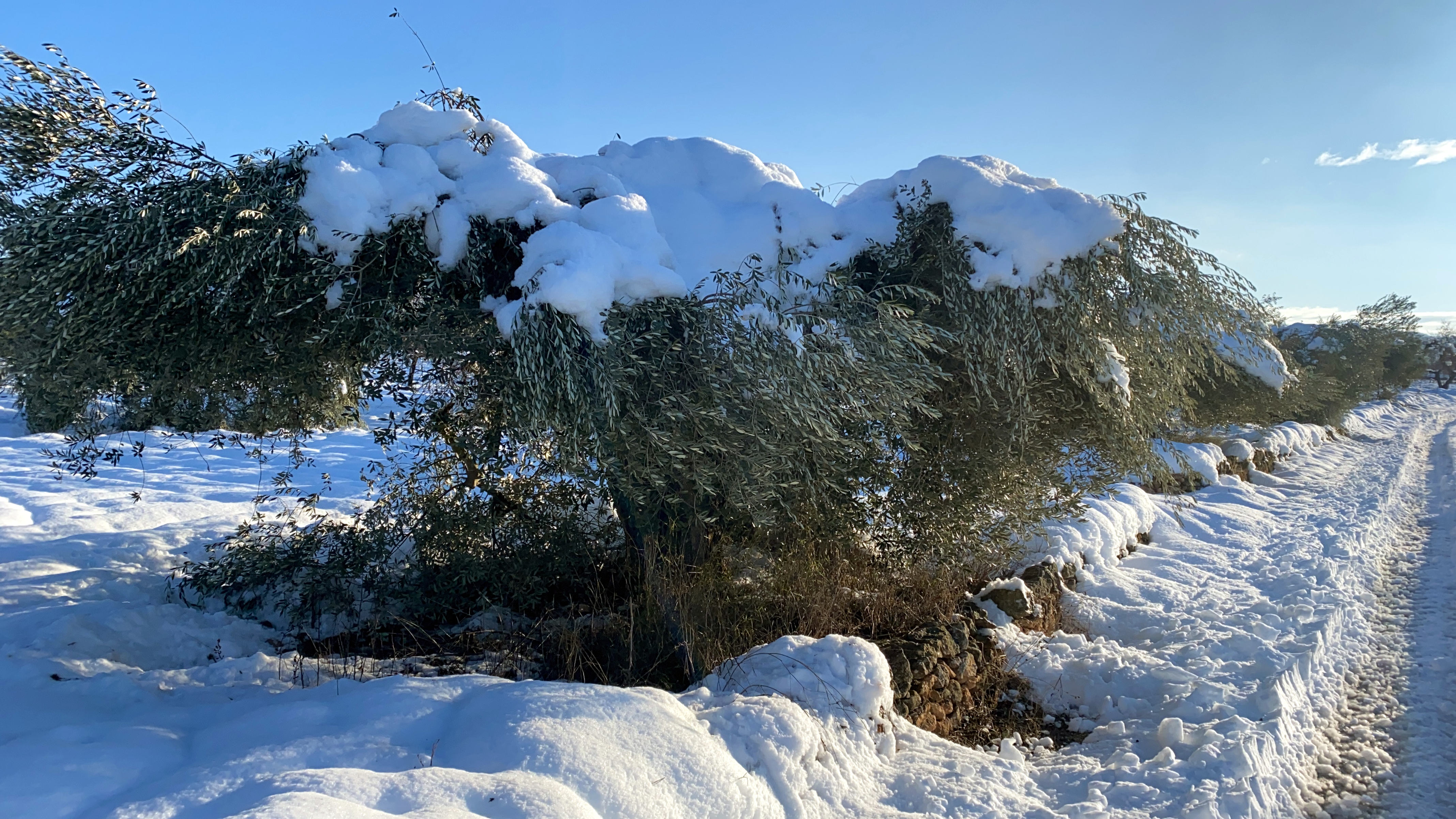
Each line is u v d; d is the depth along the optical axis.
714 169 4.75
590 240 3.57
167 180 3.44
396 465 5.33
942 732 4.36
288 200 3.48
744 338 3.62
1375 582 7.52
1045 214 4.28
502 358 3.69
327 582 5.01
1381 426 25.23
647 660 4.27
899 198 4.61
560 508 5.25
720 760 2.88
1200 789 3.53
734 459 3.75
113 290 3.36
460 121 4.05
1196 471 11.55
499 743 2.64
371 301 3.63
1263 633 5.76
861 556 5.26
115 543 6.34
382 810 2.19
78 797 2.29
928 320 4.45
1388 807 3.76
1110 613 6.47
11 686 3.38
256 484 9.70
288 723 2.86
